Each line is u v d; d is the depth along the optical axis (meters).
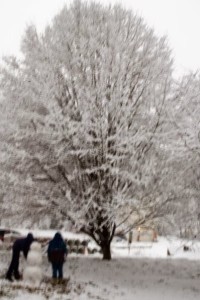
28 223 17.55
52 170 16.55
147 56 17.45
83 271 15.20
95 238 17.84
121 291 11.91
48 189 16.50
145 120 16.33
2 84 17.08
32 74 16.81
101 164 15.66
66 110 16.31
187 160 13.23
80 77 16.86
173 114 14.10
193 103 13.36
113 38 16.91
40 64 16.28
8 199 16.56
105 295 11.11
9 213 17.28
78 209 15.99
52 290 10.84
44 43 17.67
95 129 15.23
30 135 15.86
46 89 15.30
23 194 16.47
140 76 16.94
